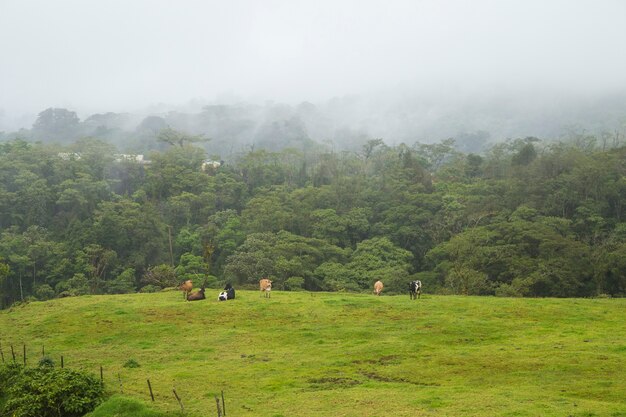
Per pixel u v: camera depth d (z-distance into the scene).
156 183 110.31
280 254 73.81
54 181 108.44
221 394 18.06
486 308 31.80
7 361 23.98
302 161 138.12
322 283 74.31
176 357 24.59
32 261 80.31
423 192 102.81
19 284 80.44
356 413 16.20
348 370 21.42
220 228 95.31
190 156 136.75
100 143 144.50
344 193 100.75
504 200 88.81
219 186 111.38
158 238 88.56
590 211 78.62
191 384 20.33
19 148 123.88
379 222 92.19
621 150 95.31
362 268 75.69
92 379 19.38
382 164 134.75
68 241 84.56
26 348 27.36
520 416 15.26
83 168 113.50
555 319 29.17
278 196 102.44
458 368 20.95
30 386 18.73
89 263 79.75
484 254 64.88
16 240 81.81
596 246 66.12
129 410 16.83
